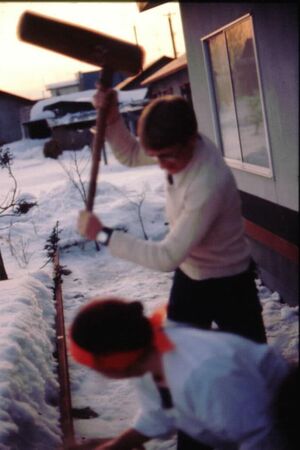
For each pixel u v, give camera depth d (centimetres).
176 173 243
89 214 229
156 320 183
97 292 785
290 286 521
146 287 777
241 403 176
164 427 205
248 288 285
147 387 194
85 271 888
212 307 289
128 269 872
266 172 500
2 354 445
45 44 240
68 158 3039
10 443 354
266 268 568
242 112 552
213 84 614
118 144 288
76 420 456
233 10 481
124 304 174
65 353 527
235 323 287
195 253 275
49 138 4156
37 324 557
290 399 187
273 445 186
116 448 212
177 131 225
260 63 453
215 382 173
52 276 805
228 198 252
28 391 432
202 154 243
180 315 298
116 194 1244
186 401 178
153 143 228
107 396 489
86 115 3622
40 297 656
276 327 526
